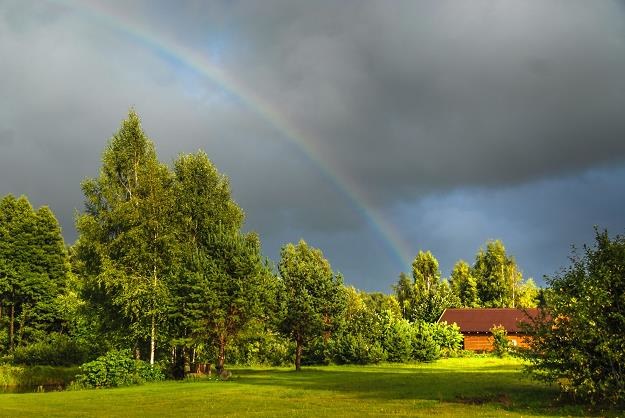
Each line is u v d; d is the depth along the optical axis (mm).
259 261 42188
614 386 20250
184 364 41844
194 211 46625
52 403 25156
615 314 20234
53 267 70125
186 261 42250
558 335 21188
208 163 47906
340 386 31141
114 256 43500
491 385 29219
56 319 69438
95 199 44312
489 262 115250
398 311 99125
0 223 67938
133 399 26469
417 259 109375
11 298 68250
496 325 79312
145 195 44656
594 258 22047
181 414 20828
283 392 28391
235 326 40750
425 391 27172
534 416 18781
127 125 45875
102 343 49562
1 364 54812
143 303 42156
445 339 66250
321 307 51594
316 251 77438
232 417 19750
